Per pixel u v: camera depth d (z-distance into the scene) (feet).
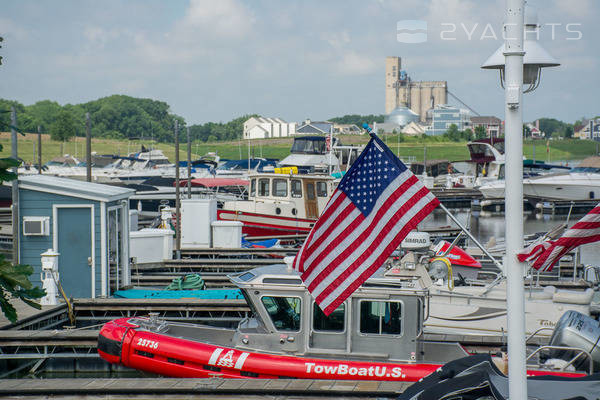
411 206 38.88
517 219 23.44
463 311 63.41
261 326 50.26
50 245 75.36
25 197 75.36
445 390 31.09
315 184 142.20
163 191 197.77
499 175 285.23
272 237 139.64
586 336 47.88
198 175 263.70
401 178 39.29
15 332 60.54
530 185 233.14
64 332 60.80
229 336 54.65
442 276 64.34
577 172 242.37
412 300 47.78
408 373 47.06
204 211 117.39
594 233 33.45
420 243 70.49
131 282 89.45
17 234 76.43
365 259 38.91
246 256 117.91
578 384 32.07
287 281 49.19
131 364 51.67
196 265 101.91
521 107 23.20
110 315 72.79
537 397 31.30
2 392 45.34
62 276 75.56
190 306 72.43
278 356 48.88
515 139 23.25
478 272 76.02
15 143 81.87
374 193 39.58
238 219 140.26
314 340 48.96
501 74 28.78
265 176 142.00
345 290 38.81
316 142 258.78
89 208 75.25
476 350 58.65
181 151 580.71
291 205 140.77
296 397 44.68
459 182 303.68
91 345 59.88
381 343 48.19
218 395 45.16
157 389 45.24
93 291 75.46
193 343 50.83
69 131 612.70
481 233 178.09
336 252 39.40
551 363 46.75
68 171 273.54
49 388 45.57
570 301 60.08
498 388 30.76
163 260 102.32
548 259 35.09
